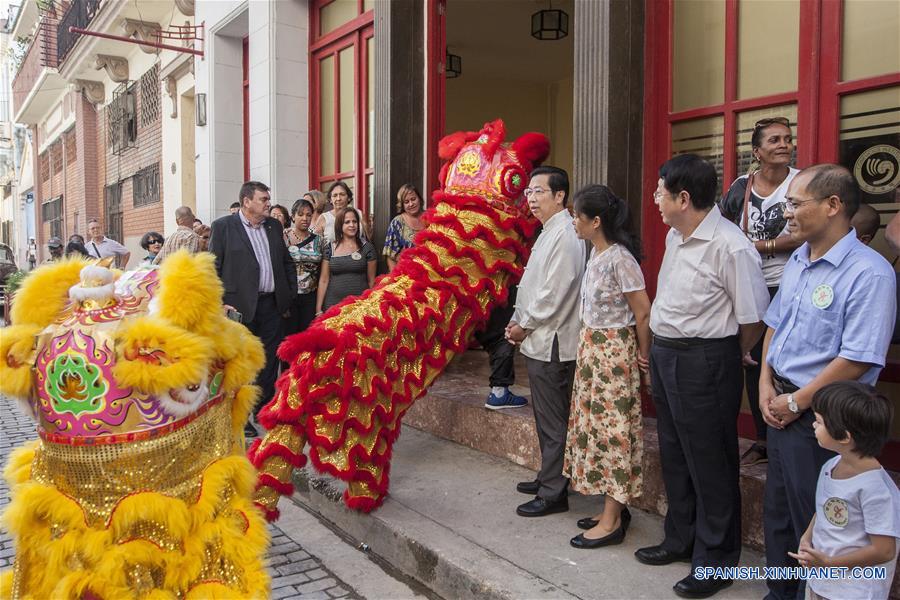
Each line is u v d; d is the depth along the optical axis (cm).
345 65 721
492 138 415
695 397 279
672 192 277
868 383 239
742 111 384
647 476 368
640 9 414
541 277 354
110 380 180
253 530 203
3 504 432
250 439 524
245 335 209
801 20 357
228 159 920
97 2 1242
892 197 333
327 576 350
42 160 2408
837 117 347
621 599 284
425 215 426
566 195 362
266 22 757
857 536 223
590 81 414
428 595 330
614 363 319
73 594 178
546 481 367
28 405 192
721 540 286
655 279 419
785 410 246
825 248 243
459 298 393
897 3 327
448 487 409
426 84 611
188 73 1077
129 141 1366
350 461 358
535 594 288
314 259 607
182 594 186
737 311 273
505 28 930
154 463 184
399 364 379
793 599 267
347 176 721
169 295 186
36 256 2364
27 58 2141
